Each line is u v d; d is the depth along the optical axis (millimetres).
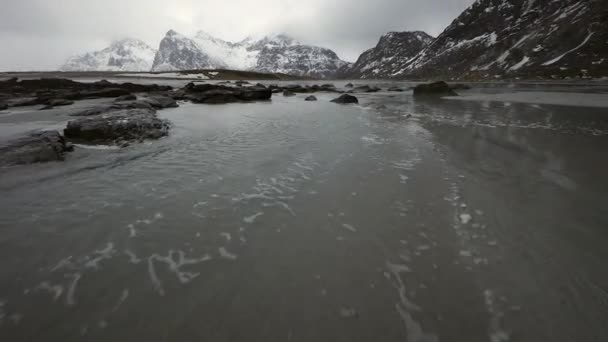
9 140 7906
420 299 2957
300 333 2578
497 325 2660
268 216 4602
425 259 3572
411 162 7227
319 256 3627
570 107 18312
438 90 33250
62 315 2709
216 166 7023
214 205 4973
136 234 4074
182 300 2910
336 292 3047
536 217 4512
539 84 59125
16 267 3340
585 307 2830
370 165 7000
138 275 3254
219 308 2820
